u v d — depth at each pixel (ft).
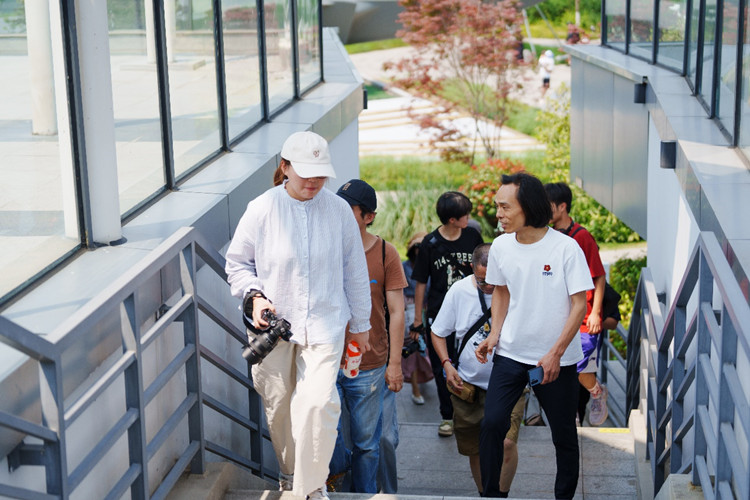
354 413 15.38
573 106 36.45
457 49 59.93
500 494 16.30
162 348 12.60
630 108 27.55
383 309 15.16
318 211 12.17
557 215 20.22
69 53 12.46
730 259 12.01
